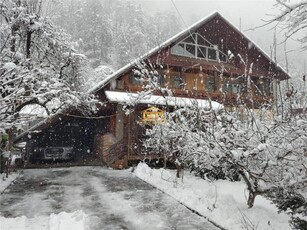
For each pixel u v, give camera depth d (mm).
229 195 8883
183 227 7168
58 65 15773
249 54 20969
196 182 12180
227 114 7594
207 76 21125
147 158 16578
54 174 14516
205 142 7383
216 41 21328
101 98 18375
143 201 9547
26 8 13375
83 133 24344
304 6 4398
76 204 9133
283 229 6441
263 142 6629
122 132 16984
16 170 15039
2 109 7125
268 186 7293
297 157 6090
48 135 22719
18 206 8859
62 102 13898
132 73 18547
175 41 19266
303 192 6270
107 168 16594
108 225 7285
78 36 50125
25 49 14016
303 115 6047
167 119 10867
